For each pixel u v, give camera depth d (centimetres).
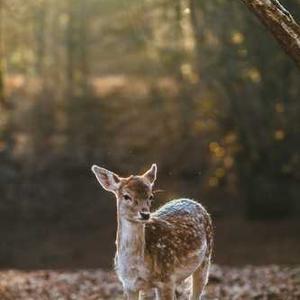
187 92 2816
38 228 2800
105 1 3356
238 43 2430
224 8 2369
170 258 883
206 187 2938
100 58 3619
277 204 2705
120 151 3133
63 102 3294
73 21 3388
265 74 2462
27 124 3198
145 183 856
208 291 1341
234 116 2584
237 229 2638
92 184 3047
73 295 1367
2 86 3212
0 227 2812
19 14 2950
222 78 2503
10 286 1433
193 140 3067
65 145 3147
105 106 3322
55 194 2977
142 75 3494
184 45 2792
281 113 2506
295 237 2509
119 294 1367
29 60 3344
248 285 1417
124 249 861
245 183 2711
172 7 2522
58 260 2497
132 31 3145
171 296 888
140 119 3250
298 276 1513
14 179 2997
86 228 2819
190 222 920
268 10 915
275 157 2616
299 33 920
